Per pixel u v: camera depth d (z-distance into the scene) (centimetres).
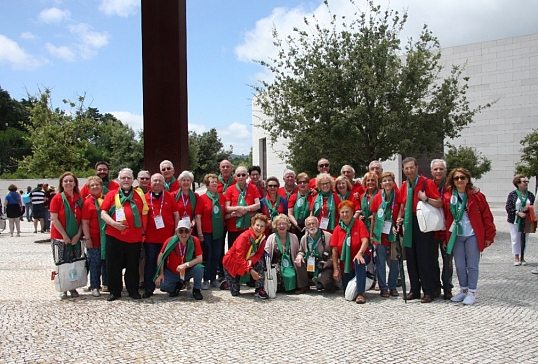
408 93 1437
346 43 1458
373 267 713
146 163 870
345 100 1414
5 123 5969
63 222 675
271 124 1566
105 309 620
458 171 647
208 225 755
